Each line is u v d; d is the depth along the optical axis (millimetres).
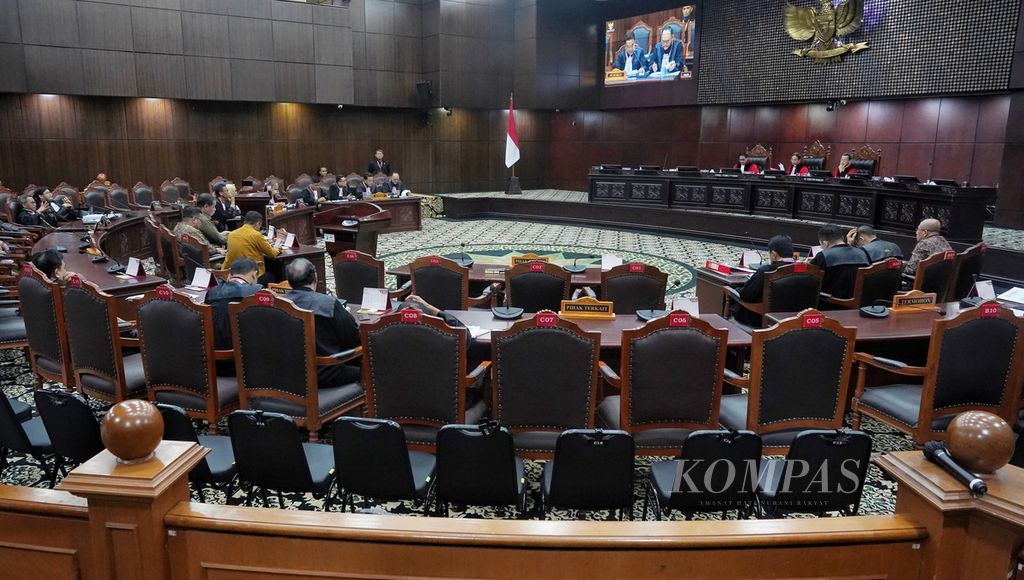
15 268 6891
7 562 1929
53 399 3057
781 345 3441
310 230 11930
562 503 2947
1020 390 3689
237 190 16016
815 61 13492
